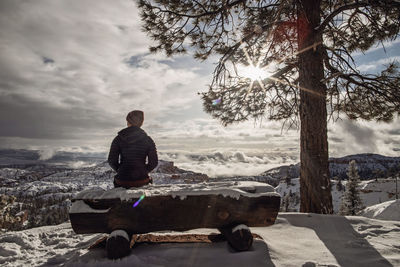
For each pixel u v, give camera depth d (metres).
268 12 6.81
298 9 6.03
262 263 2.54
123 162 3.34
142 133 3.43
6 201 8.39
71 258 2.97
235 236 2.77
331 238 3.34
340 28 6.81
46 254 3.38
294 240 3.29
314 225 3.87
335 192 95.25
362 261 2.61
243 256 2.65
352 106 7.68
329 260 2.64
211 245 3.06
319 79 5.93
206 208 2.78
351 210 29.72
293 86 7.26
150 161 3.43
